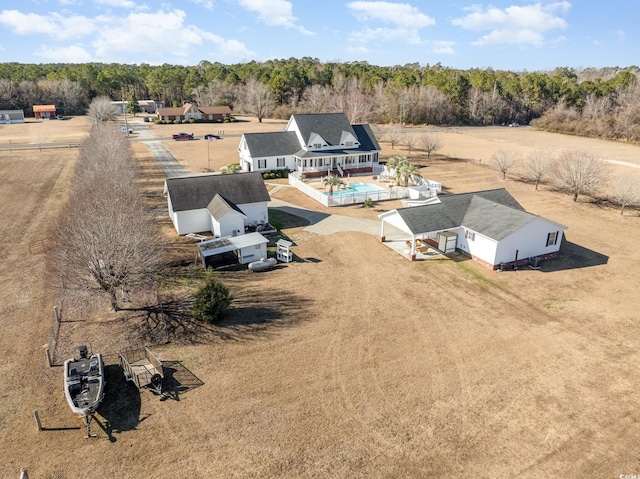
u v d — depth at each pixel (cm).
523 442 1759
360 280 3130
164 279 3088
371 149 6384
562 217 4559
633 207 4950
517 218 3372
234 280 3100
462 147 9119
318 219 4388
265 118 14075
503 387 2070
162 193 5225
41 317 2584
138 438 1752
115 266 2533
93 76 16175
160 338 2402
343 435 1777
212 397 1973
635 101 12725
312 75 15800
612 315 2708
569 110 12950
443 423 1848
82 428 1797
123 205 3325
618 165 7306
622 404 1970
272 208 4722
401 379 2111
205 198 3969
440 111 13150
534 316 2691
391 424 1838
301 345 2364
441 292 2972
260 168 5959
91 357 2127
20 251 3497
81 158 5362
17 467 1612
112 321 2556
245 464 1641
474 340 2438
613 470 1638
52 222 3947
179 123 12538
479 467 1644
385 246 3747
